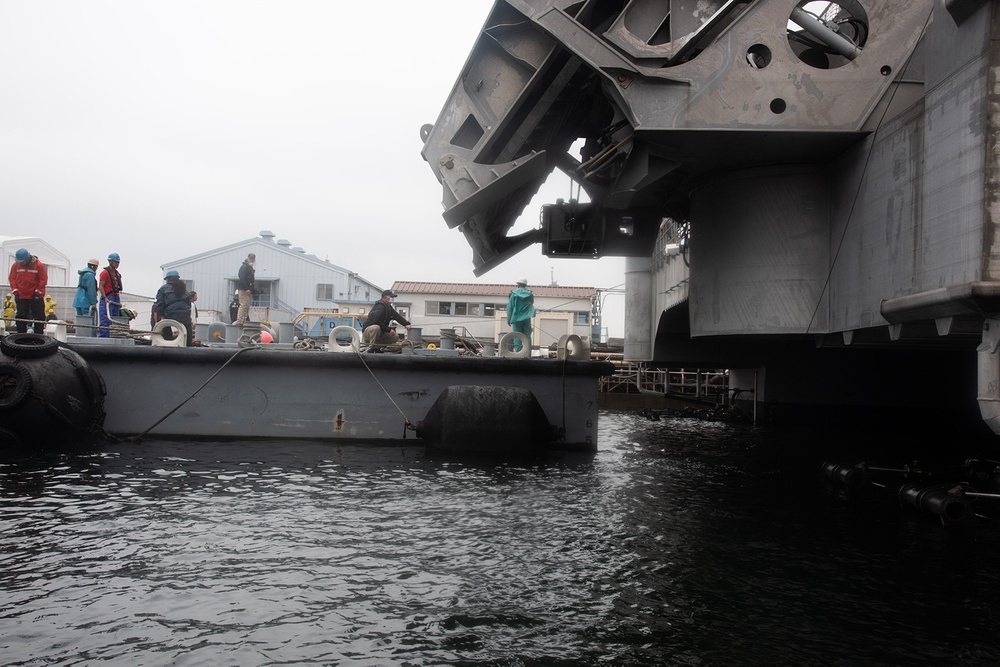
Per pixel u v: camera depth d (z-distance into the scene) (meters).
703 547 7.34
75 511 7.68
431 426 12.00
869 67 10.42
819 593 6.07
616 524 8.09
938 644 5.11
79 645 4.67
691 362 24.36
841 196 11.05
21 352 10.97
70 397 11.05
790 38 12.21
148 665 4.45
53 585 5.63
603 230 16.80
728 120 10.49
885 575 6.56
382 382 12.41
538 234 17.23
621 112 11.28
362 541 7.04
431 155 12.48
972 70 7.52
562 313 49.00
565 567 6.55
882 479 11.56
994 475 10.29
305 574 6.09
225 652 4.66
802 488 10.90
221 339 14.41
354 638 4.95
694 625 5.36
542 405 12.59
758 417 23.97
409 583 6.00
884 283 9.59
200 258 52.97
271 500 8.45
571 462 11.82
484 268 17.38
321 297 53.00
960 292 7.32
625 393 37.06
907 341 9.71
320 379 12.39
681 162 11.41
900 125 9.23
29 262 13.77
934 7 8.38
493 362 12.46
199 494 8.60
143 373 12.23
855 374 21.64
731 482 11.27
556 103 13.19
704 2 11.11
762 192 11.89
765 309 11.80
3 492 8.36
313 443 12.22
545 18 11.02
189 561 6.28
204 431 12.27
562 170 16.09
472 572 6.31
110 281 14.59
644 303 27.11
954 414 19.31
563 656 4.80
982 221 7.29
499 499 8.95
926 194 8.48
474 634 5.09
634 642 5.05
